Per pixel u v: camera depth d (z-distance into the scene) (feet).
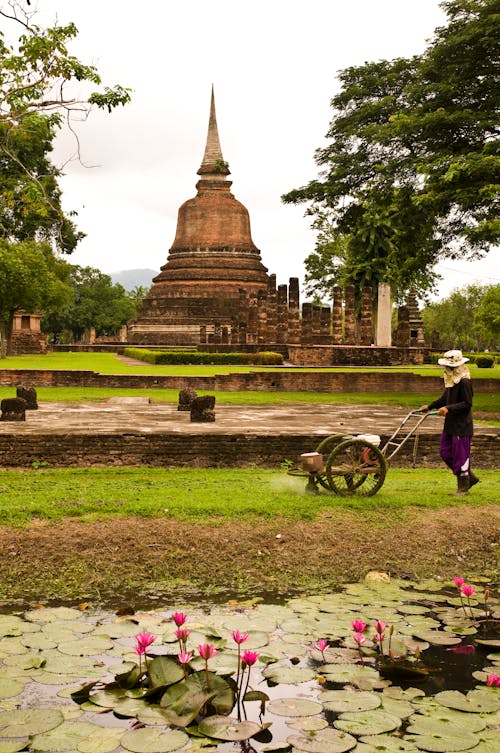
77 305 306.76
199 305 207.51
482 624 19.84
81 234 187.52
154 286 220.23
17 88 47.65
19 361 119.65
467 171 63.36
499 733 13.84
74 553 24.77
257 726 13.83
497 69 70.79
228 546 25.71
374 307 170.81
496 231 60.90
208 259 213.87
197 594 22.66
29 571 23.79
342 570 24.99
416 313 189.67
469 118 67.97
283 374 82.07
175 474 37.35
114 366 107.34
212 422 47.85
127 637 18.30
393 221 79.92
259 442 40.37
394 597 22.13
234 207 218.59
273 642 18.10
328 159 91.56
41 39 45.80
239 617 20.03
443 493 31.65
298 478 35.06
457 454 31.14
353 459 31.27
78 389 77.20
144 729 13.87
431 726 14.06
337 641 18.29
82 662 16.60
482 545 27.07
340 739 13.62
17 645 17.57
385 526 27.66
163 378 79.77
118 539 25.58
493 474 39.63
